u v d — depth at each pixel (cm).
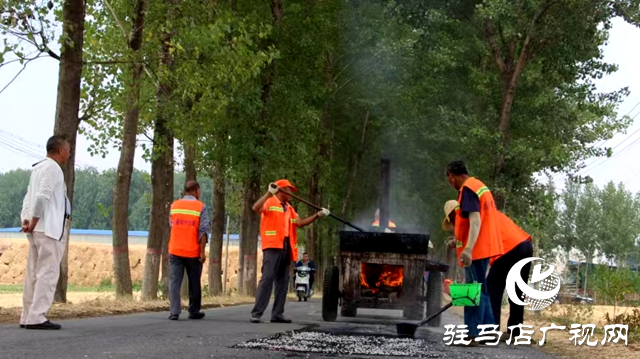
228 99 1789
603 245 7025
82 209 11738
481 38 2886
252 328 1024
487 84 2817
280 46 2570
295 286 2998
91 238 7425
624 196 7225
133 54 1650
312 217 1230
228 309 1686
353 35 3172
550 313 1617
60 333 827
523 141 2683
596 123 2819
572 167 2828
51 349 670
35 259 897
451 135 2862
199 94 1998
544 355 803
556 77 2766
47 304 880
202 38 1593
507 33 2578
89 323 1000
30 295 891
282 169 2550
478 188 831
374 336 916
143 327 962
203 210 1202
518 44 2788
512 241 899
